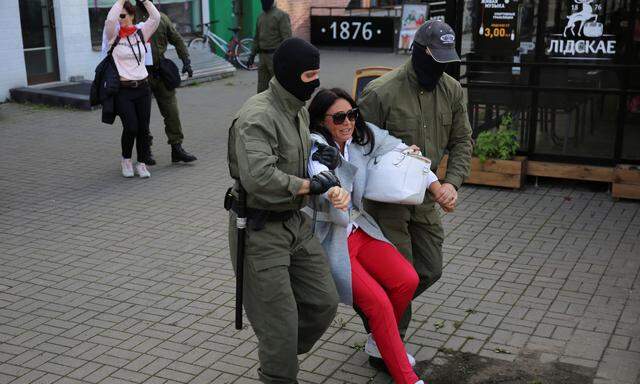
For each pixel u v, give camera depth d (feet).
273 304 11.37
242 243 11.45
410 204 13.12
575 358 14.64
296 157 11.37
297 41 11.02
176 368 14.55
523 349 15.05
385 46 66.80
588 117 25.52
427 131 13.62
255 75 54.85
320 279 11.82
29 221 23.12
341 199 11.03
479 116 27.02
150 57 27.37
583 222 22.61
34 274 19.11
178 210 24.17
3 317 16.72
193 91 47.52
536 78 25.88
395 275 12.76
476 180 26.18
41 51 44.78
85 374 14.30
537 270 19.06
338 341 15.56
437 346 15.24
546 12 25.32
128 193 26.00
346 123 12.30
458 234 21.67
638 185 24.23
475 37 26.32
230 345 15.47
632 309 16.76
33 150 32.17
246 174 10.79
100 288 18.28
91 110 40.42
